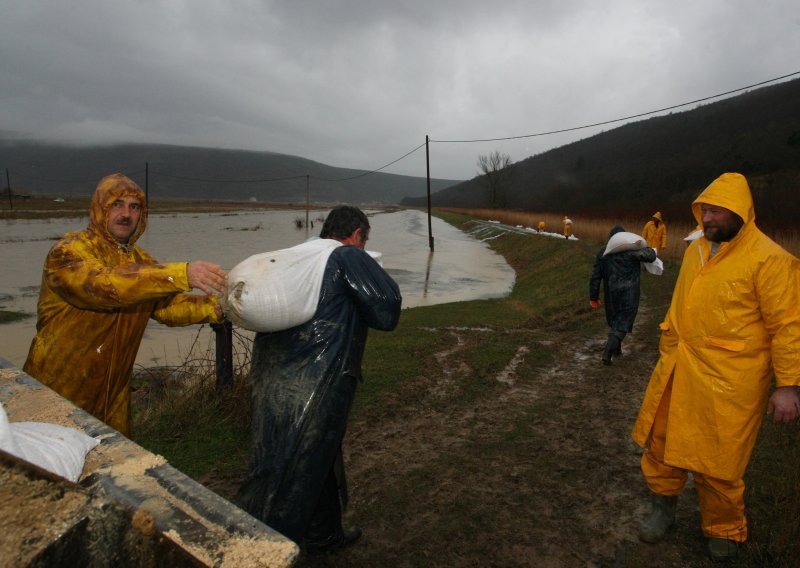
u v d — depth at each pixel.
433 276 20.56
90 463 1.33
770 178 34.59
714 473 2.46
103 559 1.09
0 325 10.67
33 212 58.41
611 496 3.31
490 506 3.22
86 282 2.07
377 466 3.78
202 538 1.09
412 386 5.51
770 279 2.33
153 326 10.62
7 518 0.97
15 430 1.30
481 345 7.40
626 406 4.95
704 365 2.49
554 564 2.68
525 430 4.41
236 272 2.12
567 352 7.10
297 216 79.56
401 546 2.83
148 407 4.75
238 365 4.98
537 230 35.66
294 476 2.16
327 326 2.19
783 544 2.53
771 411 2.37
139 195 2.48
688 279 2.66
